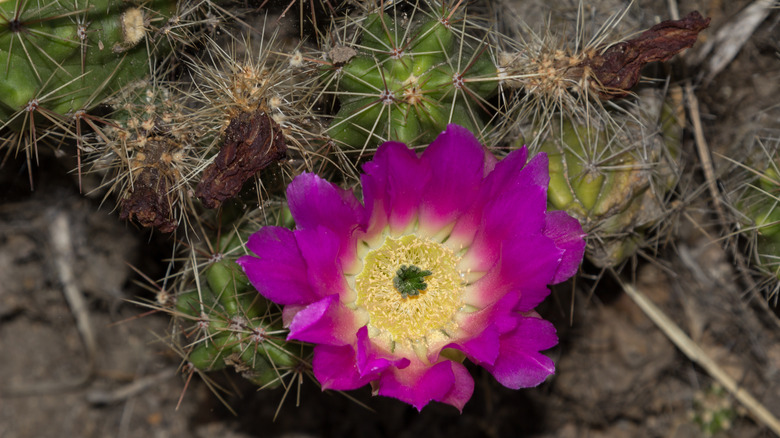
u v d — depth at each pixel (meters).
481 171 0.37
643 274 0.48
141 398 0.52
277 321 0.39
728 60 0.45
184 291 0.41
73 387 0.51
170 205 0.38
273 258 0.35
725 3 0.45
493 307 0.37
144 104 0.39
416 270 0.38
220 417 0.52
